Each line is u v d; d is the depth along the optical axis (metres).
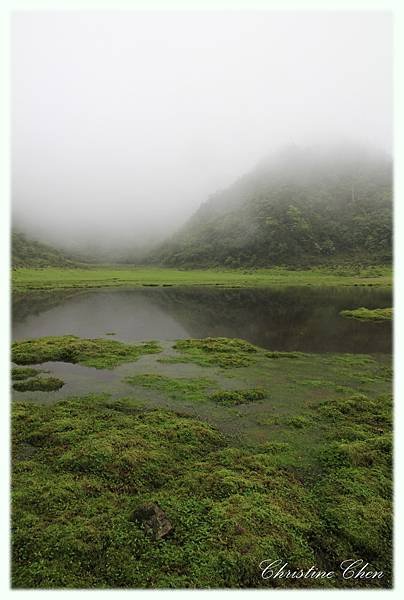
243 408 19.36
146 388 22.12
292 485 12.62
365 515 11.25
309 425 17.33
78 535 9.92
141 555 9.48
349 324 46.22
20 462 13.44
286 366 27.72
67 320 48.75
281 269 143.88
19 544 9.62
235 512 10.81
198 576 8.96
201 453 14.62
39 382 22.66
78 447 14.34
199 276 131.75
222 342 34.88
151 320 49.25
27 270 120.56
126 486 12.22
